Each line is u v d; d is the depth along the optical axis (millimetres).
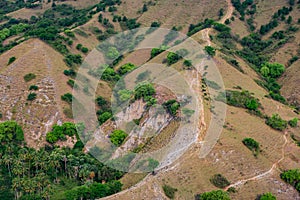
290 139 121500
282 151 115062
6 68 155625
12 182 107000
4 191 107812
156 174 102562
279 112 137500
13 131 130500
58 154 116688
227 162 105250
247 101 132125
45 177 108750
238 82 147000
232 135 113562
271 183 102562
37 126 137750
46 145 131875
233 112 124875
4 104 143750
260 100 139125
